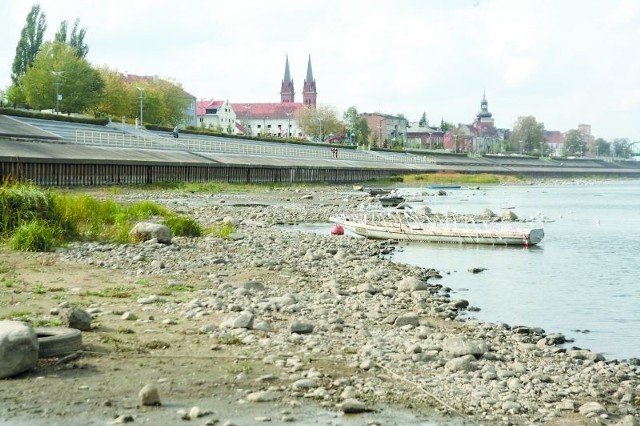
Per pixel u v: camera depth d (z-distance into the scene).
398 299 25.27
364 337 18.09
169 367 14.56
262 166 122.31
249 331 17.78
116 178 91.25
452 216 67.75
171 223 40.50
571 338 21.38
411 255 40.72
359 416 12.31
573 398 14.27
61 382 13.34
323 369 14.93
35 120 115.38
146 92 176.62
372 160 189.50
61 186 80.12
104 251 32.19
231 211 64.56
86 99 150.38
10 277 24.89
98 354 15.24
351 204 83.75
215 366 14.75
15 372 13.52
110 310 19.92
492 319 23.81
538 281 32.00
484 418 12.65
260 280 27.39
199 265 29.95
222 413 12.11
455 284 30.91
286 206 77.19
